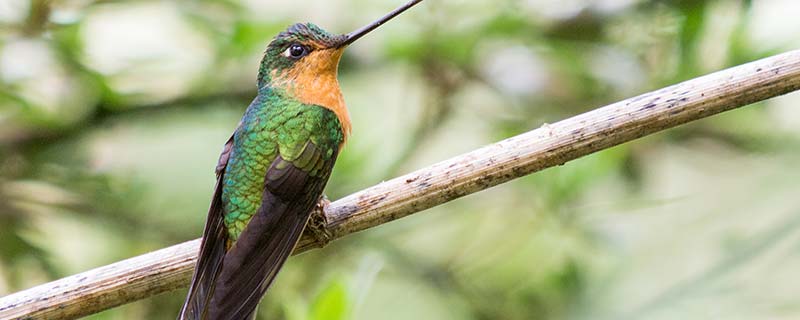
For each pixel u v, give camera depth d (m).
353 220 7.85
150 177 11.44
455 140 11.80
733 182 11.60
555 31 11.32
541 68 11.41
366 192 7.88
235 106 11.76
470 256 11.12
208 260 7.57
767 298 10.67
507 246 11.08
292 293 10.34
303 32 9.07
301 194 8.03
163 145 11.73
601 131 7.55
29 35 10.63
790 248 10.95
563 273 10.70
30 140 11.16
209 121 11.83
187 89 11.57
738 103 7.43
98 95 11.20
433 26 11.20
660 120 7.49
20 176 11.02
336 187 10.86
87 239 11.23
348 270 10.66
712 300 10.59
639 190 11.12
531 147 7.63
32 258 10.79
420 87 11.73
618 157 10.75
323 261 10.67
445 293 10.99
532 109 11.43
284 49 9.08
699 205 11.45
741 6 10.53
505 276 11.02
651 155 11.27
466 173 7.68
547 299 10.70
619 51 11.14
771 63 7.44
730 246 10.94
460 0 11.22
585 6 11.27
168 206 11.41
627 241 11.16
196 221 11.31
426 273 11.05
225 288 7.32
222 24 11.17
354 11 11.63
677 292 10.62
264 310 10.33
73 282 7.55
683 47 10.67
